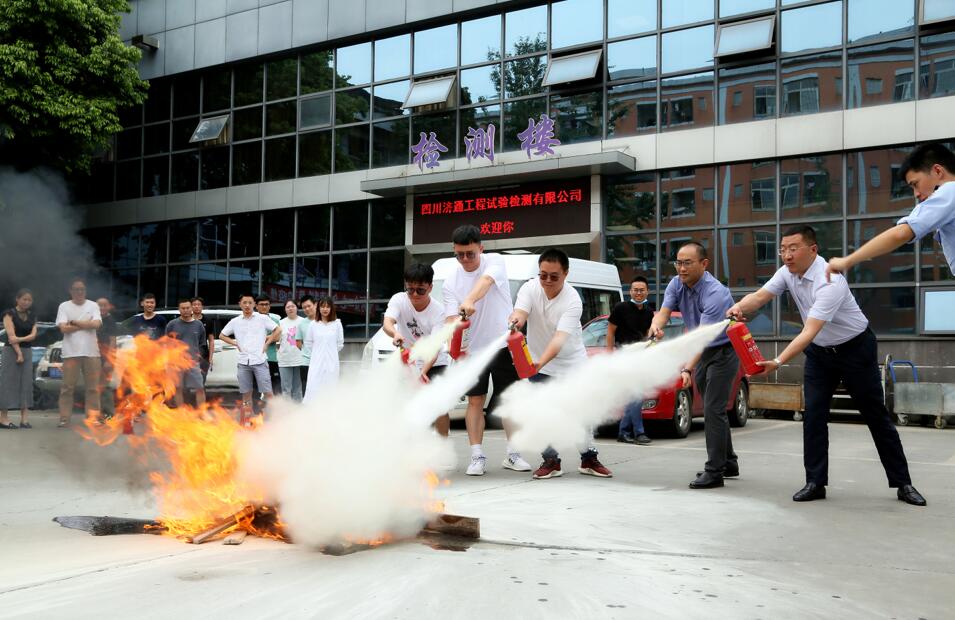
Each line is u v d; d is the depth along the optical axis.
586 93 16.47
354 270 18.94
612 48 16.28
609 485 5.82
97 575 3.30
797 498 5.17
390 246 18.48
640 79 15.96
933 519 4.60
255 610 2.88
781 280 5.20
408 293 6.21
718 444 5.73
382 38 18.94
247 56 20.41
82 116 17.69
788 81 14.75
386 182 17.50
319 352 9.37
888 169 13.91
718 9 15.37
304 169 19.81
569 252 16.31
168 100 21.95
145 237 22.16
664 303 6.04
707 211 15.30
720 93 15.27
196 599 2.99
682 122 15.55
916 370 13.25
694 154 15.30
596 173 15.94
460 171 16.69
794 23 14.74
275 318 10.81
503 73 17.41
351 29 18.95
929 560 3.66
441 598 3.03
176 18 21.52
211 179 21.20
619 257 15.97
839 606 2.99
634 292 8.94
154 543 3.88
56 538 3.98
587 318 11.24
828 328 5.13
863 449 8.44
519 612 2.88
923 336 13.41
